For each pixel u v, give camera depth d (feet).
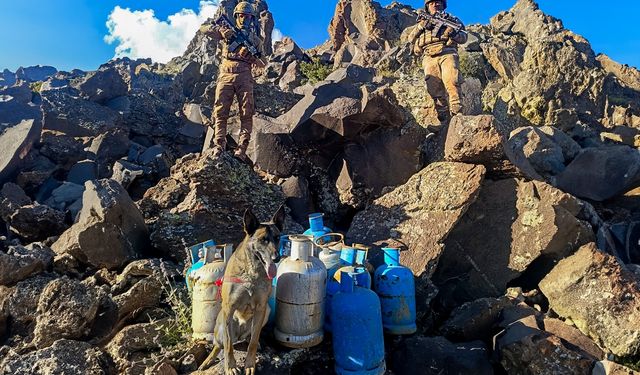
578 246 20.15
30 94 57.98
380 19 99.14
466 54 75.56
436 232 20.12
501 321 17.20
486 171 22.18
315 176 26.66
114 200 19.03
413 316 16.21
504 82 69.05
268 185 23.67
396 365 15.55
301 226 23.17
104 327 15.51
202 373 13.05
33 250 18.60
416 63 66.08
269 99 33.09
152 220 22.31
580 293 17.66
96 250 18.25
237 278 12.64
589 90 57.62
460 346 15.83
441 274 20.98
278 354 14.11
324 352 14.97
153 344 14.60
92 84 48.80
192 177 21.22
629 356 15.97
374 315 14.19
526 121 43.80
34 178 31.83
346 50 87.76
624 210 27.37
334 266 16.02
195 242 19.94
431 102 33.47
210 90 46.03
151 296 16.43
